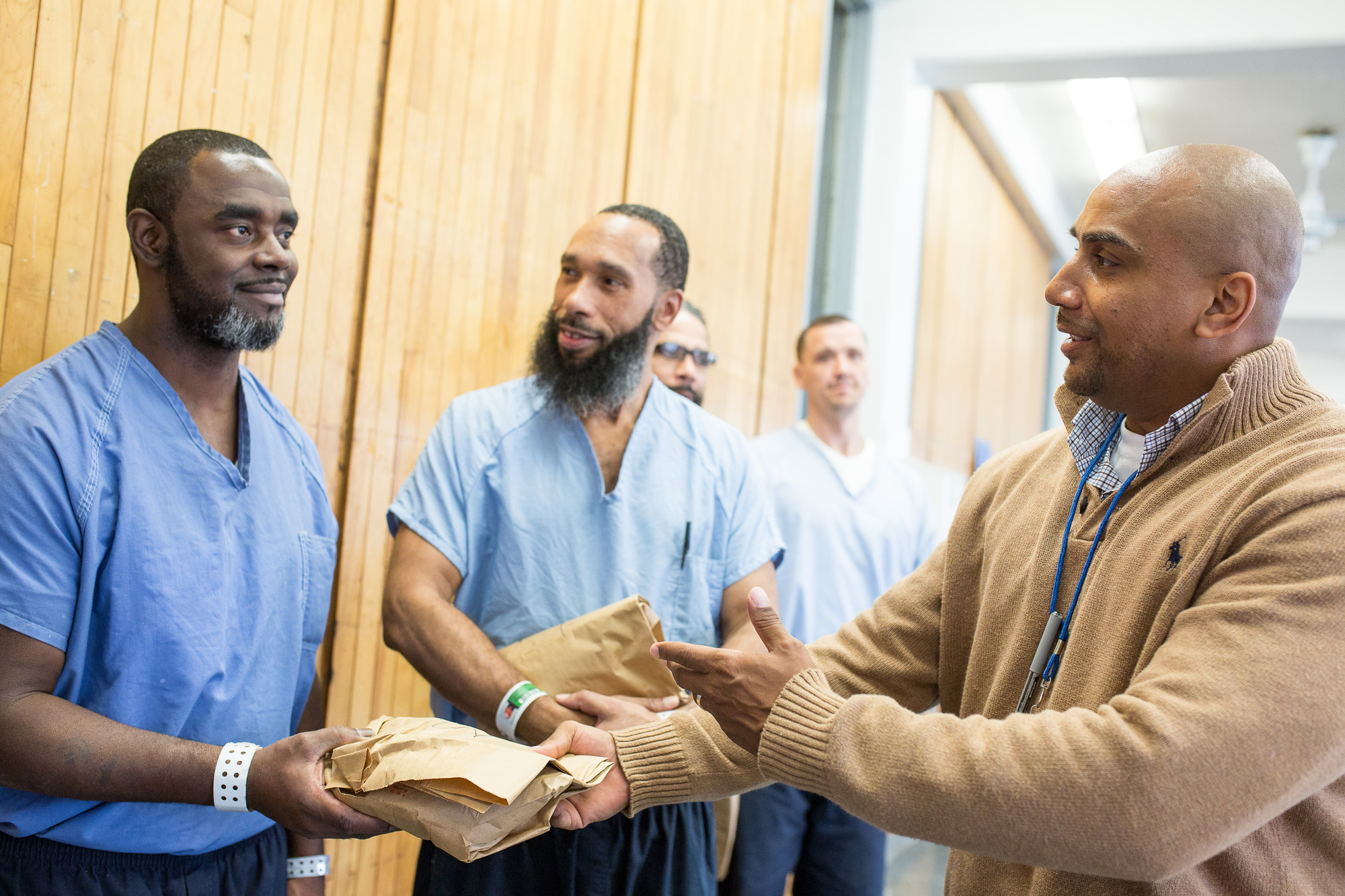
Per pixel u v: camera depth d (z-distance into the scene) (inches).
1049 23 187.5
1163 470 47.6
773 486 117.6
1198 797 36.5
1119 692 44.4
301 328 84.0
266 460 60.9
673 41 130.8
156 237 55.4
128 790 48.3
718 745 53.7
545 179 109.7
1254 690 37.1
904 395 200.8
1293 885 41.2
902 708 42.8
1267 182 46.0
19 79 65.0
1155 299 46.2
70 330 68.4
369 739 49.6
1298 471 41.7
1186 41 178.4
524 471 72.9
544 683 65.1
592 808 53.4
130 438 53.1
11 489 48.3
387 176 90.7
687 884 69.4
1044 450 55.9
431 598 67.4
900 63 196.2
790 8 160.6
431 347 96.1
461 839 46.1
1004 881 48.6
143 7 71.7
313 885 64.3
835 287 196.5
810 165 168.4
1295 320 348.5
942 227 222.2
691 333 111.3
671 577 74.2
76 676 50.1
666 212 130.6
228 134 57.7
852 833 101.8
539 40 108.2
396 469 93.2
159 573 52.6
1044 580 50.1
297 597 61.4
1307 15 172.4
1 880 49.9
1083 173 285.7
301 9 82.9
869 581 116.5
